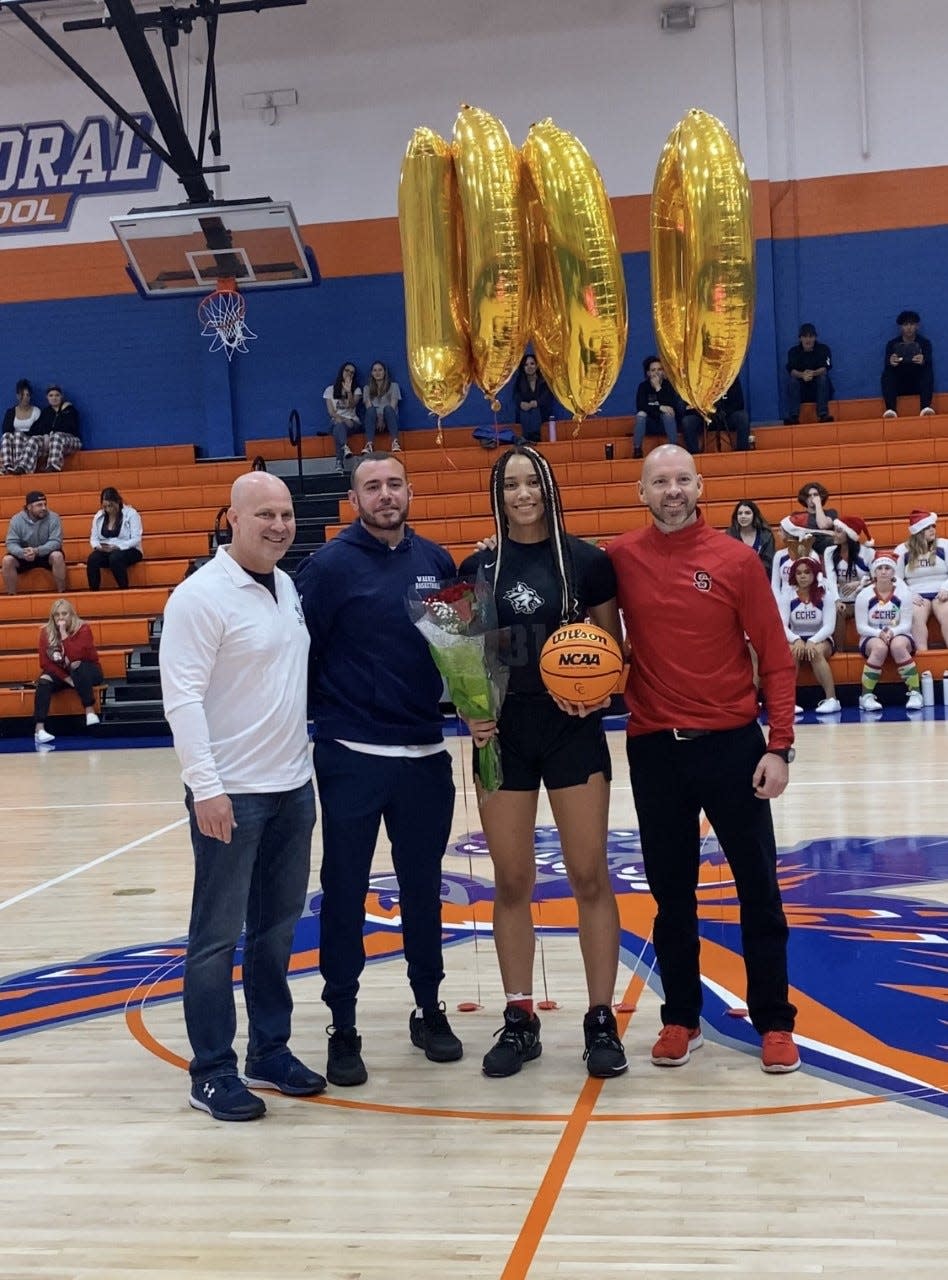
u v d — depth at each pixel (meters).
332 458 13.80
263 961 3.11
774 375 13.61
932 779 6.76
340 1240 2.27
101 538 12.30
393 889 5.16
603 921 3.13
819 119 13.46
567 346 3.21
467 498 12.30
